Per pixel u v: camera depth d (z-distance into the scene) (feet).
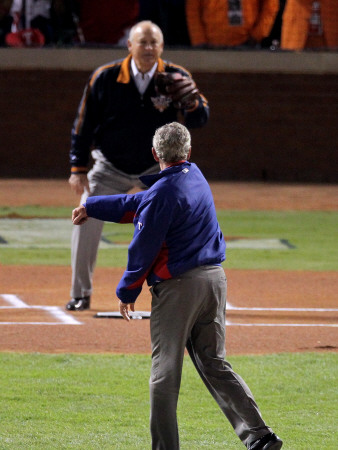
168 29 275.18
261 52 284.41
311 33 284.00
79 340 98.63
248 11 274.57
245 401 59.26
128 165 108.99
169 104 106.52
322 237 184.24
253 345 97.81
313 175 291.38
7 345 96.02
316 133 290.15
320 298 125.29
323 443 67.67
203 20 274.98
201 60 280.51
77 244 111.55
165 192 58.80
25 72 285.84
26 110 287.89
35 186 264.52
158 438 59.52
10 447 65.46
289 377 85.51
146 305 117.60
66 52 282.15
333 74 287.69
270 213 219.00
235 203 235.40
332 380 84.69
